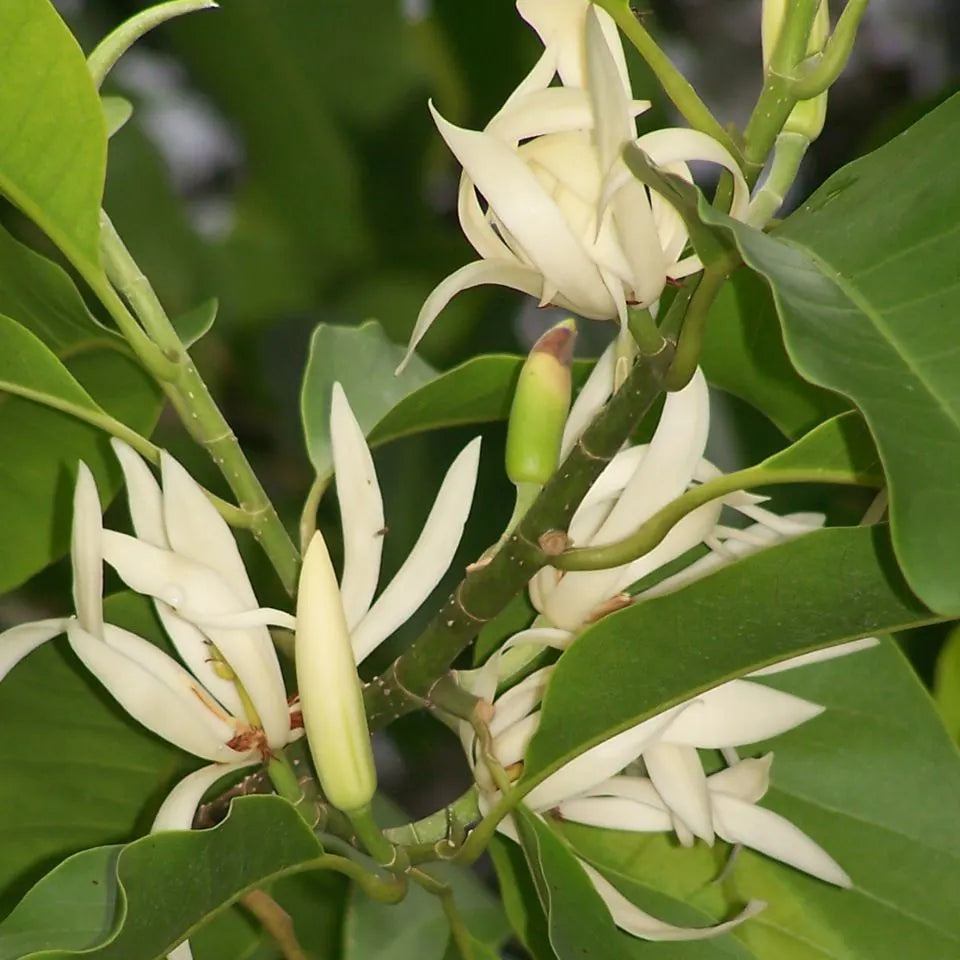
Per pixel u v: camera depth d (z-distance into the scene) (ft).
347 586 1.81
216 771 1.80
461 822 1.82
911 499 1.60
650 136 1.70
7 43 1.75
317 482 1.90
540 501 1.76
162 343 1.86
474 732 1.84
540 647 1.86
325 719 1.73
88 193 1.80
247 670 1.79
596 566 1.77
